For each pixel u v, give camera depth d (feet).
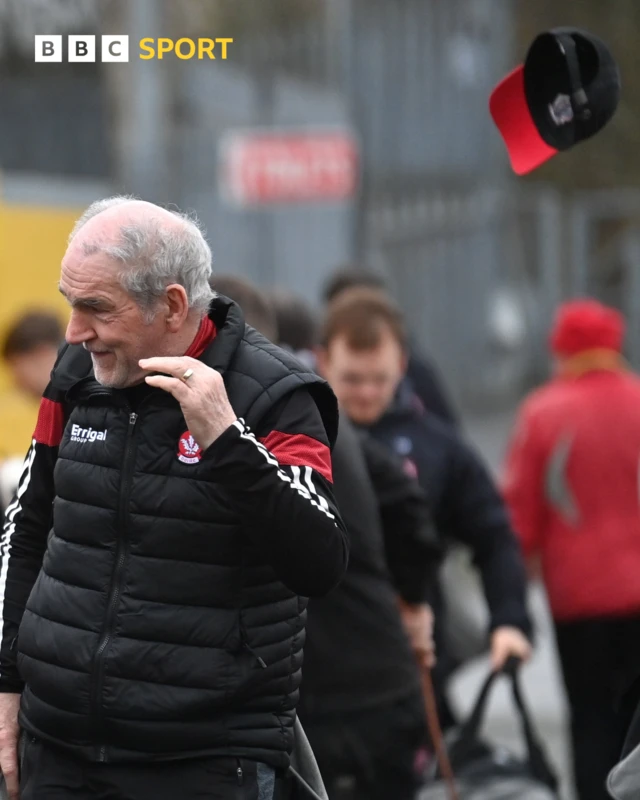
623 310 233.76
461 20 221.66
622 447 68.18
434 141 212.84
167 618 34.32
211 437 33.09
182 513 34.30
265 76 145.59
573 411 68.74
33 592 36.35
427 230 209.56
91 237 33.86
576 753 67.31
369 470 50.90
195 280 34.68
